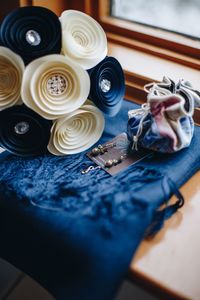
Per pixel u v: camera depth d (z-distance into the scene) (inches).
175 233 26.9
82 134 32.8
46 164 31.2
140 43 42.2
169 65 39.8
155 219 27.1
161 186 28.2
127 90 38.8
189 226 27.4
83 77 29.8
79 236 25.7
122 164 30.8
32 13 28.9
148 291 25.1
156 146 30.7
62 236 26.1
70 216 26.7
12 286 37.7
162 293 24.3
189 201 29.3
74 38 31.4
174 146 30.2
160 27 42.6
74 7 42.4
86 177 29.8
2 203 28.7
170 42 40.5
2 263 37.4
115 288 24.5
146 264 25.0
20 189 28.9
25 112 30.3
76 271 25.5
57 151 31.9
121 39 42.8
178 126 29.8
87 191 28.4
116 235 25.3
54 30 28.9
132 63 39.9
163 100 29.4
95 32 31.9
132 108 37.2
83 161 31.5
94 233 25.6
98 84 31.2
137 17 43.8
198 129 34.6
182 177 30.0
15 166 31.0
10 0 37.0
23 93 28.7
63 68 29.3
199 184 30.7
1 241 29.6
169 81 32.2
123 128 34.9
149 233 26.6
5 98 29.5
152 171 29.8
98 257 24.9
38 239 27.1
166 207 27.5
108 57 31.9
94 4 42.6
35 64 28.5
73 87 30.3
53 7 39.8
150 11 42.9
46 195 28.4
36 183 29.4
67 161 31.5
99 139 33.7
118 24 43.1
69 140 32.1
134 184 28.6
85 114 31.9
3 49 28.3
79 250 25.4
